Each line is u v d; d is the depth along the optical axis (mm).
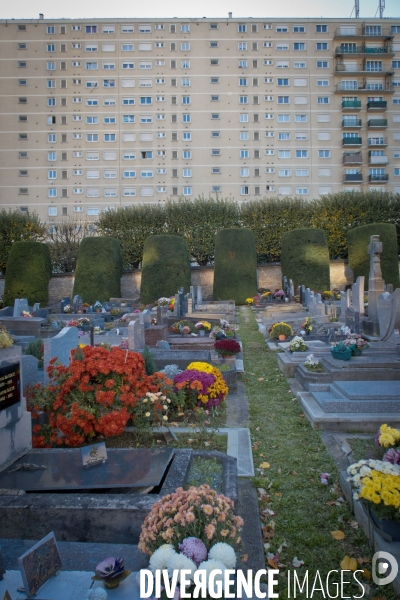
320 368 8281
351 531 3715
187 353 8828
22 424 4555
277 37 46906
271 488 4480
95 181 45656
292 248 29984
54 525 3363
